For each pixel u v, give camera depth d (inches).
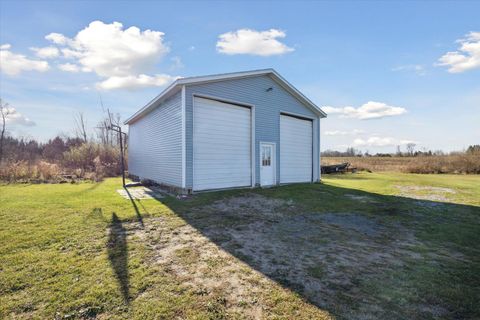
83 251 140.0
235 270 120.6
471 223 217.2
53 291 100.0
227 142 382.6
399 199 327.0
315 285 107.8
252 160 409.7
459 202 310.5
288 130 482.0
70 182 469.4
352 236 178.4
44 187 390.9
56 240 155.4
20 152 895.7
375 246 158.9
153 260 130.3
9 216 207.3
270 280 111.5
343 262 132.6
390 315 87.5
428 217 236.5
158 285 105.5
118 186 421.4
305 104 501.4
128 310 88.7
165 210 239.6
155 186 424.2
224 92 370.9
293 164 492.4
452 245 162.7
